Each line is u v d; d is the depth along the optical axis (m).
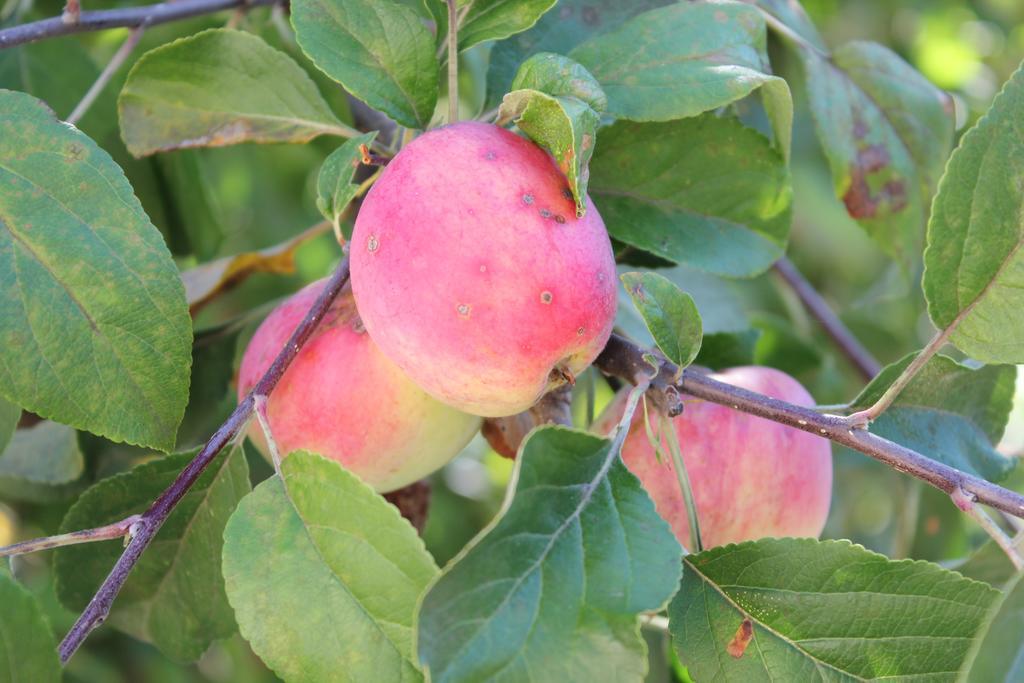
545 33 0.59
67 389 0.53
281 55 0.60
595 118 0.52
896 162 0.68
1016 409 0.83
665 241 0.60
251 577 0.52
